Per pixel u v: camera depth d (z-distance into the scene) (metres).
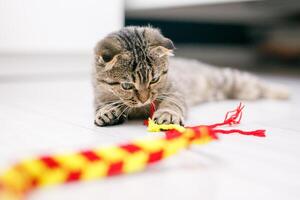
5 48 0.80
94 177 0.28
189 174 0.30
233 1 0.83
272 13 1.11
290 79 0.99
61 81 0.88
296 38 1.25
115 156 0.30
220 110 0.58
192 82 0.61
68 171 0.27
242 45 1.34
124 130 0.44
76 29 0.89
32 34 0.83
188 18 1.19
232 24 1.32
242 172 0.31
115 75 0.46
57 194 0.26
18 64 0.88
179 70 0.60
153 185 0.28
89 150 0.30
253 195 0.27
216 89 0.67
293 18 1.20
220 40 1.31
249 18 1.20
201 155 0.35
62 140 0.39
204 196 0.26
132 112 0.50
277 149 0.38
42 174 0.26
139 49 0.46
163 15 1.11
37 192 0.26
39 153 0.34
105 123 0.46
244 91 0.68
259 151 0.37
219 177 0.30
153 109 0.48
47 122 0.47
